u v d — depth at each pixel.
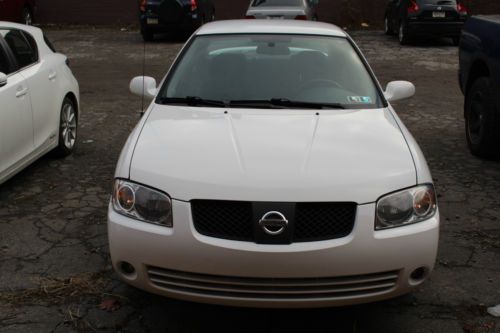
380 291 3.20
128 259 3.25
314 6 16.75
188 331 3.45
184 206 3.15
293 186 3.15
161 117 4.04
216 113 4.08
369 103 4.33
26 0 18.11
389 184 3.24
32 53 6.09
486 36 6.39
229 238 3.11
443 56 14.69
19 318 3.54
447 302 3.76
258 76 4.53
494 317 3.59
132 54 14.85
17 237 4.64
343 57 4.76
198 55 4.79
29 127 5.59
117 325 3.49
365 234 3.12
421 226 3.24
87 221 4.96
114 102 9.77
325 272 3.08
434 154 6.89
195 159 3.38
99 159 6.66
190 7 16.28
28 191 5.63
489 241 4.62
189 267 3.13
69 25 21.61
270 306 3.13
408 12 16.03
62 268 4.16
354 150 3.50
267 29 5.02
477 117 6.70
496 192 5.66
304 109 4.19
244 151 3.45
